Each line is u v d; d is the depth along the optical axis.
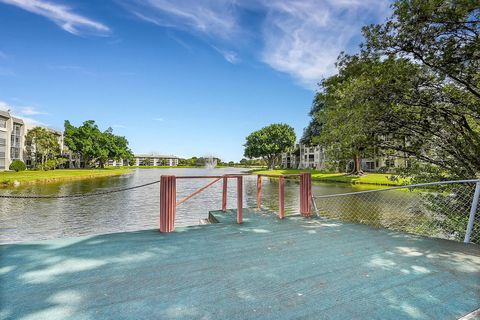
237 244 3.59
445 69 5.54
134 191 20.66
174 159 144.25
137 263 2.82
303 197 5.65
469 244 3.67
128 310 1.88
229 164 149.50
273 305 1.98
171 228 4.21
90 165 71.75
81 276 2.46
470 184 5.57
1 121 39.47
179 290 2.21
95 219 10.55
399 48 5.89
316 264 2.87
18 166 39.03
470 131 5.95
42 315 1.79
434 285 2.35
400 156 7.13
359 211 10.80
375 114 6.22
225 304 1.99
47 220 10.30
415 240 3.87
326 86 12.44
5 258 2.89
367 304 2.01
